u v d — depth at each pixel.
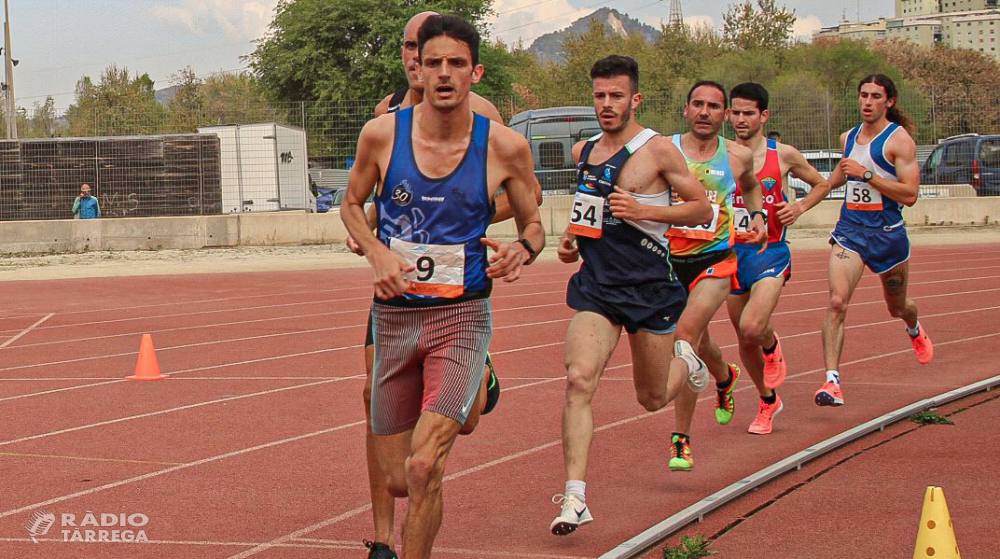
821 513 4.91
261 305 14.73
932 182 27.98
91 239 24.59
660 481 5.58
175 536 4.78
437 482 3.76
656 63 67.31
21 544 4.68
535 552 4.48
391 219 3.88
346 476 5.82
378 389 3.99
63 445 6.65
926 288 15.21
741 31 62.31
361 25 43.97
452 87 3.73
